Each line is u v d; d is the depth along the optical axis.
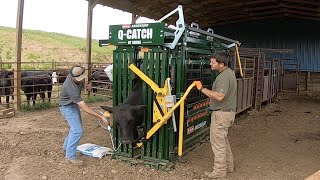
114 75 6.12
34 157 5.96
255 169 5.87
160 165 5.66
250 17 19.41
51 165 5.59
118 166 5.71
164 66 5.63
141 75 5.68
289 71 18.89
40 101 13.16
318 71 18.09
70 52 39.19
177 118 6.06
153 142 5.82
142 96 5.79
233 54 10.16
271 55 19.36
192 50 6.43
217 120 5.21
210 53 7.61
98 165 5.73
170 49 5.77
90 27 14.09
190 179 5.27
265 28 19.48
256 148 7.34
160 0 14.66
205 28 21.48
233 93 5.19
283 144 7.74
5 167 5.51
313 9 15.34
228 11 17.80
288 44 18.84
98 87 15.75
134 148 6.05
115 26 5.99
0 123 8.94
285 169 5.90
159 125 5.54
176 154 6.19
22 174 5.20
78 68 5.46
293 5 15.70
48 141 7.09
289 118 11.27
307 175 5.57
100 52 42.84
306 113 12.40
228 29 20.69
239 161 6.32
